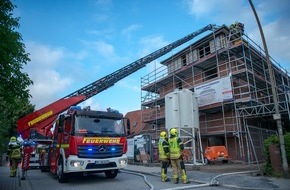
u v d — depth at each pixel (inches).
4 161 1054.4
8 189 381.1
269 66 484.4
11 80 317.4
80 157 419.2
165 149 437.4
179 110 765.9
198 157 906.7
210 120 981.2
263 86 1002.1
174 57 1227.2
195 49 1119.0
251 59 895.7
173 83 1119.0
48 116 568.4
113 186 409.4
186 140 807.7
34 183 447.8
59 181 452.1
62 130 464.4
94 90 827.4
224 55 937.5
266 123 1042.1
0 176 562.6
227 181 410.9
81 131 430.6
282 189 334.0
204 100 906.7
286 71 1015.0
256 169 576.7
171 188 371.9
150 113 1327.5
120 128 472.7
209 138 984.3
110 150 444.5
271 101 1003.3
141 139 924.0
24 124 553.6
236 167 646.5
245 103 822.5
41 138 589.3
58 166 465.4
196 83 1076.5
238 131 820.0
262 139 912.9
